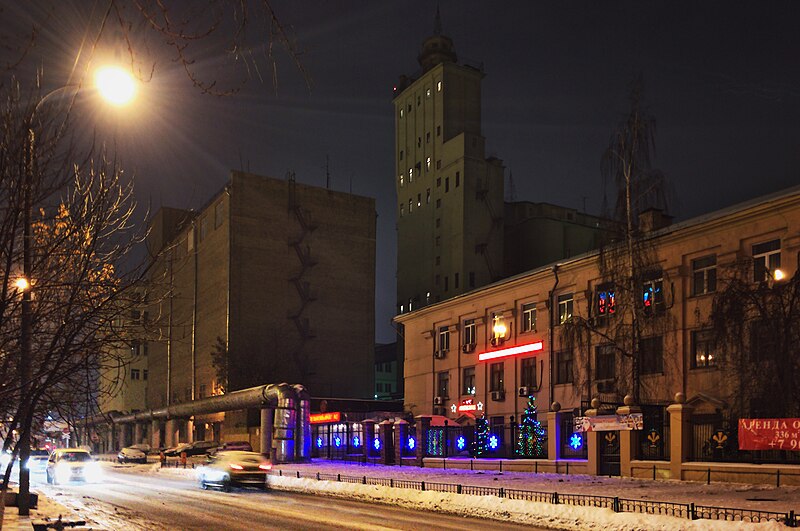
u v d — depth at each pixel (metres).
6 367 8.41
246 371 70.31
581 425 31.22
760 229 30.25
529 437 38.88
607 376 37.31
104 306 8.85
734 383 26.81
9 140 7.94
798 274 24.36
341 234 81.12
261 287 74.81
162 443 82.12
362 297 81.12
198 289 82.06
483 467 36.28
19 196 7.88
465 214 82.00
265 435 49.78
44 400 9.87
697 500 18.88
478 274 81.50
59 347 8.70
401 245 93.38
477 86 90.44
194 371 80.75
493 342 45.41
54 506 19.80
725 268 29.72
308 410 48.94
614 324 35.62
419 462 40.38
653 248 32.84
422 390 52.62
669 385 33.28
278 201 77.31
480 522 17.39
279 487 29.95
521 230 86.44
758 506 17.31
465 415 44.84
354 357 79.25
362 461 46.94
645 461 27.36
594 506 17.83
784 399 23.52
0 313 7.93
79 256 8.78
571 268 40.03
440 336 51.62
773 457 24.62
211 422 70.31
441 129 87.81
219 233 76.81
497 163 85.12
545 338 41.53
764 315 24.52
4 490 9.03
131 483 34.62
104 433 95.31
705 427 26.34
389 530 15.89
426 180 89.62
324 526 16.69
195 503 23.02
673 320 33.53
